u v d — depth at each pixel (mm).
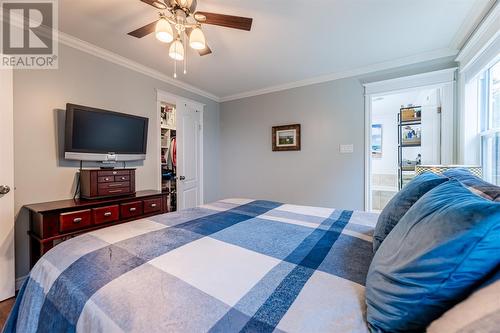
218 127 4312
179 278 767
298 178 3500
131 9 1824
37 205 1941
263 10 1831
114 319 616
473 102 2195
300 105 3457
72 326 705
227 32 2123
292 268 853
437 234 533
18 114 1943
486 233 459
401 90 2740
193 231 1247
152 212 2541
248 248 1036
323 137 3279
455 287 479
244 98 4012
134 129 2668
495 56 1690
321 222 1468
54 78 2148
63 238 1922
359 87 3021
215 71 3051
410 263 554
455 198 641
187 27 1642
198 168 3875
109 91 2578
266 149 3793
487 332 396
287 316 592
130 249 989
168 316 599
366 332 552
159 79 3166
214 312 608
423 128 2949
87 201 2111
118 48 2443
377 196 5238
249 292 694
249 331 551
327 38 2242
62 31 2129
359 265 887
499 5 1563
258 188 3893
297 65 2861
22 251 1958
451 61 2490
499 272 451
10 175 1835
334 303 648
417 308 513
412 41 2299
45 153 2092
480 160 2139
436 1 1736
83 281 780
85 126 2238
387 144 5352
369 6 1791
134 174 2510
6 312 1663
